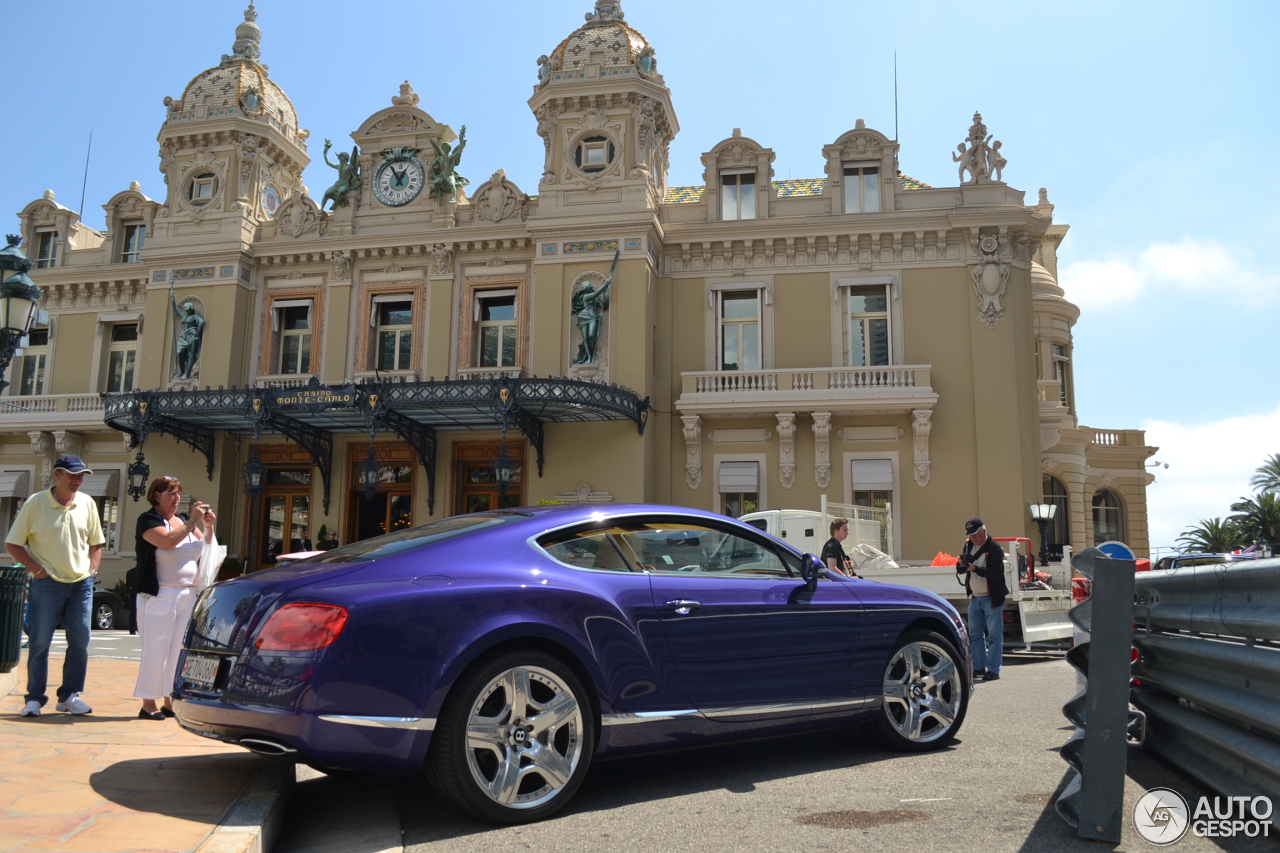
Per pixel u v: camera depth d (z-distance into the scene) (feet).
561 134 75.97
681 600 17.21
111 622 71.82
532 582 15.81
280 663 13.99
